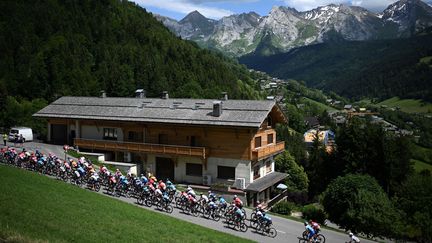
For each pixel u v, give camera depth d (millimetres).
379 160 60781
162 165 55781
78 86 108750
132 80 126312
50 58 115312
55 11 148500
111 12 169875
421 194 44250
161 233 27359
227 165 51344
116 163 54875
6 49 125312
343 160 64688
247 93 175125
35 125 79875
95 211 29594
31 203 27328
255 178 53344
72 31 143125
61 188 35750
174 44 165375
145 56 141750
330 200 44500
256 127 48000
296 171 68688
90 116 59469
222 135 51625
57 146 63094
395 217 40844
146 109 57969
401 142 61844
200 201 37594
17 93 108438
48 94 107812
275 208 51656
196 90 128625
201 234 29141
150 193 37844
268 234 33750
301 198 65000
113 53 138250
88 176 42156
